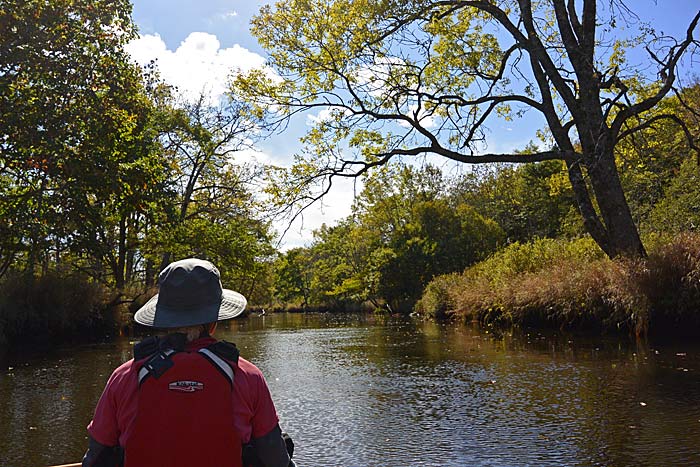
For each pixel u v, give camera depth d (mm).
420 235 42656
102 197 17094
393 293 42500
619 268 14586
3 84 14875
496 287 22484
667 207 22969
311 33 17594
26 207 16406
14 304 18703
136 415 2219
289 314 55969
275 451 2363
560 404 8062
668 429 6594
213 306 2420
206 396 2217
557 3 16312
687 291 13125
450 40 18344
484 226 42594
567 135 16656
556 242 23844
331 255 67875
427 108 18188
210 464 2195
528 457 5898
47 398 9625
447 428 7156
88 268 27781
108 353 16469
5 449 6672
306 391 9883
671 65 15383
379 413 8094
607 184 15547
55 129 15617
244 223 30969
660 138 21344
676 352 11859
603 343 13852
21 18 15516
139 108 18344
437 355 13938
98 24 16953
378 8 16656
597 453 5895
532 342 15211
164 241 28359
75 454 6473
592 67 15727
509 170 54906
